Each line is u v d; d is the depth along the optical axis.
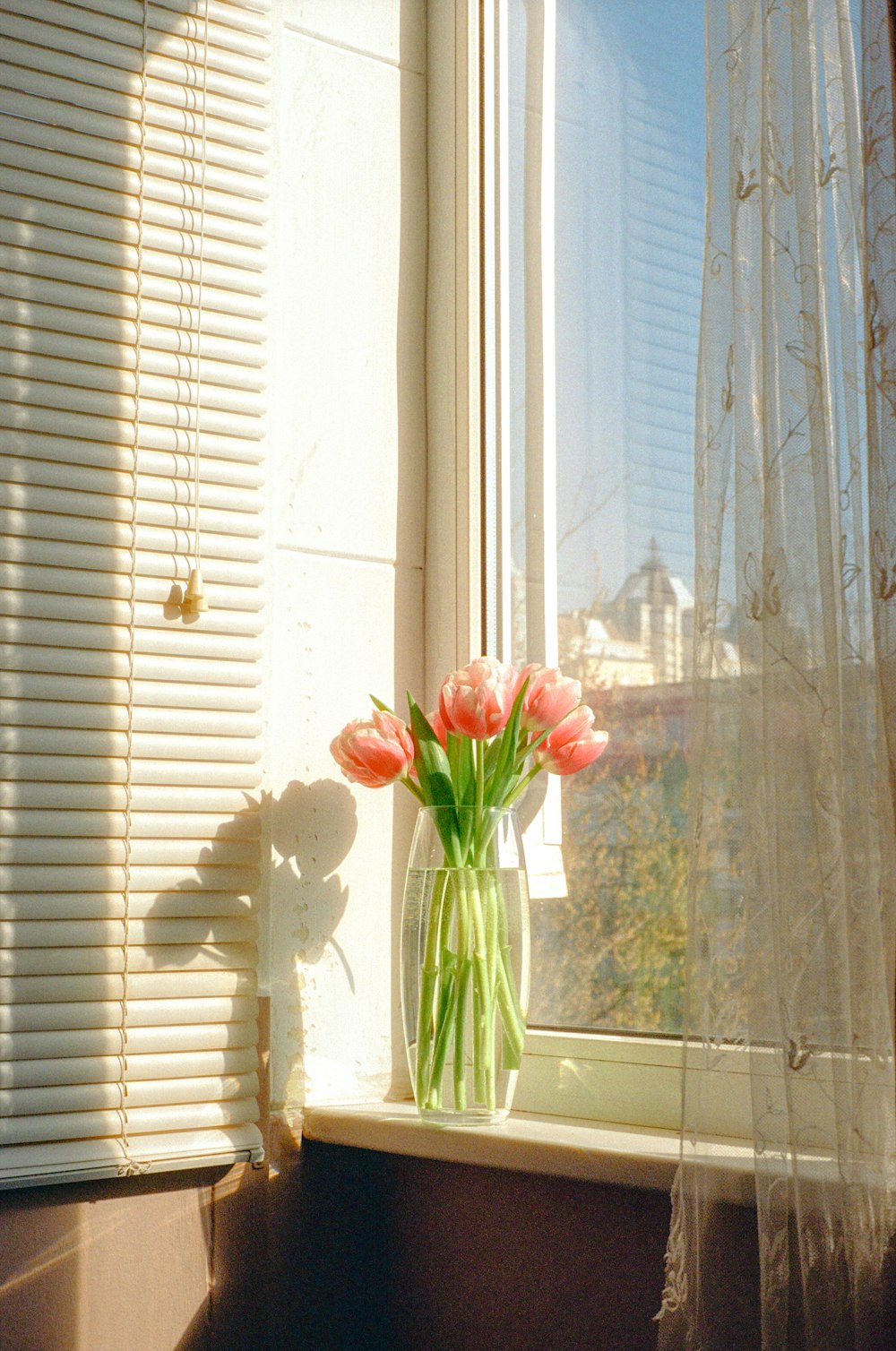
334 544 1.55
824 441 1.01
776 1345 0.96
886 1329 0.93
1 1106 1.23
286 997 1.44
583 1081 1.37
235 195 1.47
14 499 1.29
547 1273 1.25
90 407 1.34
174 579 1.38
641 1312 1.17
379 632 1.58
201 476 1.41
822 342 1.02
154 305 1.39
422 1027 1.33
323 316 1.57
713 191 1.12
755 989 1.01
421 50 1.70
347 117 1.62
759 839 1.03
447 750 1.39
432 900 1.33
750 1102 1.05
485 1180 1.32
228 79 1.47
